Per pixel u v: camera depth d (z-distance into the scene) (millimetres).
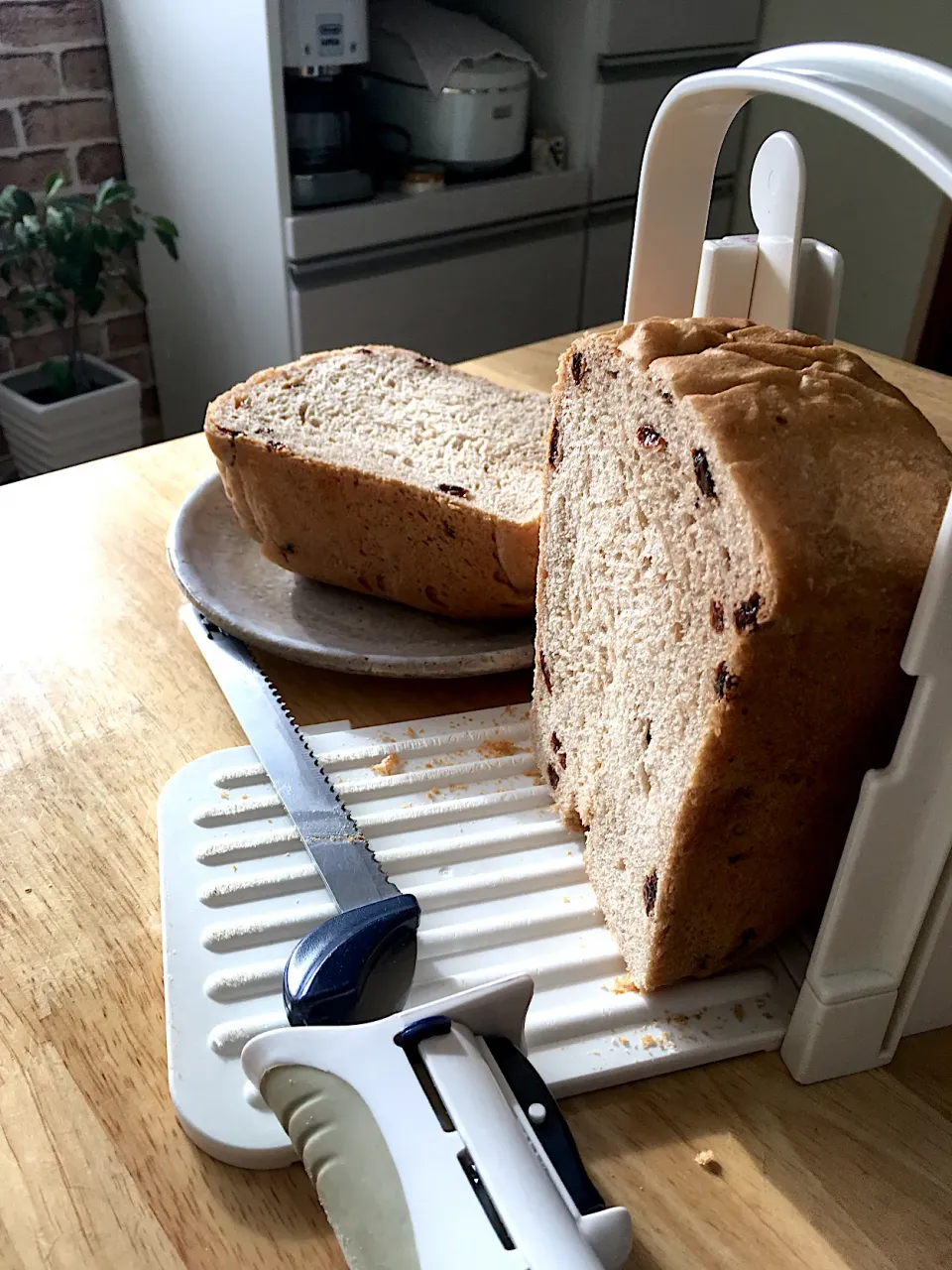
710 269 681
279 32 1350
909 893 425
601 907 539
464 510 659
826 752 437
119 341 1896
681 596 442
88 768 625
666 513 448
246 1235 393
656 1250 394
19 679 698
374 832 574
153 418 2021
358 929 432
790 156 639
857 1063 465
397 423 787
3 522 876
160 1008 479
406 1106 368
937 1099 457
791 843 466
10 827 579
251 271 1601
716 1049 468
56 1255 384
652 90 1819
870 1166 428
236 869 544
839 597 390
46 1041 463
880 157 1928
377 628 735
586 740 553
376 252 1601
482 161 1682
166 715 670
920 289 1998
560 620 576
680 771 448
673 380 435
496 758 638
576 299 1940
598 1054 463
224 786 600
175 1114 434
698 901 465
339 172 1544
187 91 1538
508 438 779
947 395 1048
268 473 712
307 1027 398
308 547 735
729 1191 417
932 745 388
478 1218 335
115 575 812
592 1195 371
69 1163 415
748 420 412
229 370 1781
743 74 438
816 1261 394
